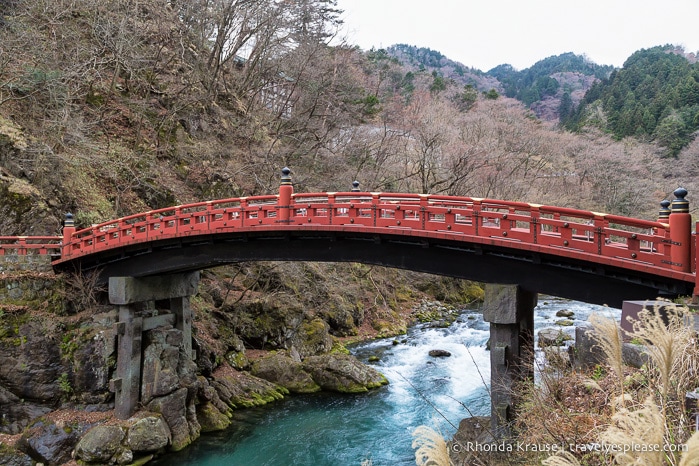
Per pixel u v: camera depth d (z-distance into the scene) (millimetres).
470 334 29906
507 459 8383
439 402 19453
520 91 97562
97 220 24047
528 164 40094
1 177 21125
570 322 28359
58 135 24281
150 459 15633
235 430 17953
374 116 42312
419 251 13180
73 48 28266
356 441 16797
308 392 21500
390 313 34344
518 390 10680
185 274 19969
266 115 39875
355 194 13750
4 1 27406
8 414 16609
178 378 17578
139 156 28719
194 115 33188
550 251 10500
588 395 7969
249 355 24141
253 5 36188
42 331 17281
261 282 28984
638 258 9633
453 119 39125
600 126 55125
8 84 23281
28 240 21078
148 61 30938
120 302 17375
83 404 17156
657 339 3801
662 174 42375
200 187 30625
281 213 14555
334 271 33688
